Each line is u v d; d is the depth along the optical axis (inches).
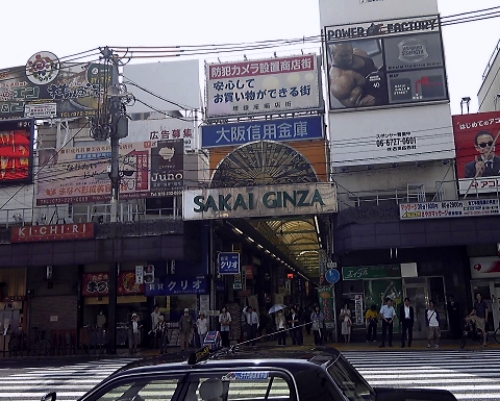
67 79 1150.3
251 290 1185.4
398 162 938.7
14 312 1010.7
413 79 963.3
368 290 927.0
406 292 919.7
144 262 976.9
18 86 1160.8
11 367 738.8
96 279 1006.4
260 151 933.8
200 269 954.7
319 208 855.1
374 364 600.7
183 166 1018.1
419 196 944.3
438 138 934.4
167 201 1056.8
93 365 716.0
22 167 1066.7
